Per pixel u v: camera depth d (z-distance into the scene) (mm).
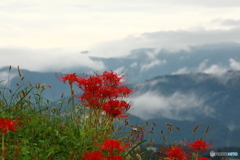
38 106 4062
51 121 4035
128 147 3799
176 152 3912
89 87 3980
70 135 3770
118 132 4145
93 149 3748
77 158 3621
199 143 3959
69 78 3984
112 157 3521
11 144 3574
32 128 3775
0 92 3955
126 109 4129
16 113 3891
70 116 4102
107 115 4137
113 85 4059
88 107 4125
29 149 3523
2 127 3244
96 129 3947
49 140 3719
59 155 3621
